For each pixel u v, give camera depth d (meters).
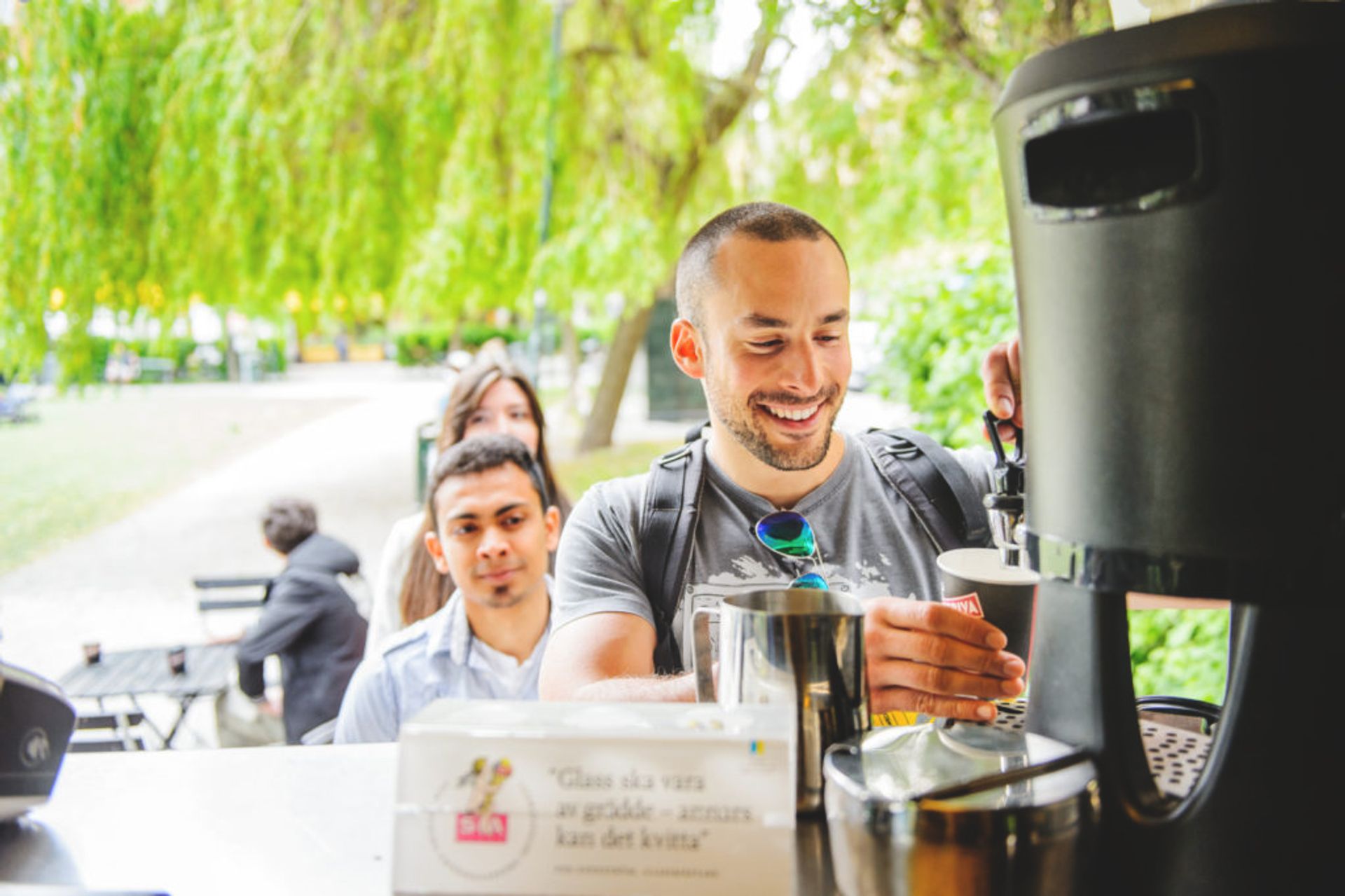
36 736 0.78
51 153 5.29
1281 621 0.58
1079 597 0.65
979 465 1.30
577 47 6.79
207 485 10.31
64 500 9.82
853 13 3.88
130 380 23.05
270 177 5.64
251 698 3.01
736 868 0.60
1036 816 0.57
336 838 0.79
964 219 4.61
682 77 6.69
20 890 0.66
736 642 0.72
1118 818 0.63
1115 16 0.80
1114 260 0.53
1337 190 0.48
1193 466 0.52
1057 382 0.57
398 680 1.84
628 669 1.12
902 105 5.27
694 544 1.23
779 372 1.12
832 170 6.09
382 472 10.77
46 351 5.49
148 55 5.70
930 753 0.66
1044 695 0.68
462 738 0.62
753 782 0.61
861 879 0.60
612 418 9.78
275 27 5.74
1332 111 0.47
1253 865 0.59
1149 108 0.50
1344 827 0.58
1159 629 2.51
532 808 0.62
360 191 5.86
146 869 0.74
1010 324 2.89
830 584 1.23
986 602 0.78
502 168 6.54
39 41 5.30
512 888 0.61
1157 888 0.62
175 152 5.54
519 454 1.84
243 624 5.48
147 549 7.59
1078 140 0.57
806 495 1.25
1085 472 0.56
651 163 7.21
